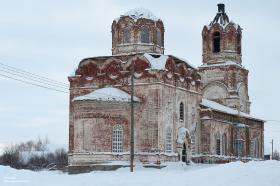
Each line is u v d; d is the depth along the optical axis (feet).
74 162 163.94
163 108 168.86
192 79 190.70
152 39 183.83
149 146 165.37
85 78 177.99
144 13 185.37
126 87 171.53
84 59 179.32
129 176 83.82
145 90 168.45
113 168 159.12
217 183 70.38
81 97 164.96
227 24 250.57
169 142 172.24
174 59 181.98
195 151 191.11
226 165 88.02
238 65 249.14
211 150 198.70
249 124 246.68
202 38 256.11
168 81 172.55
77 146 163.84
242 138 234.38
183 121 182.80
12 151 366.02
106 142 162.20
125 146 164.25
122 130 164.55
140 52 180.45
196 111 193.57
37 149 442.50
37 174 88.89
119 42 184.75
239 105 245.65
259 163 89.66
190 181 72.64
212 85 249.96
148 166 162.91
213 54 252.01
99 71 176.76
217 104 230.27
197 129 194.08
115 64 174.81
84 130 163.53
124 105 164.96
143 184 71.10
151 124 165.89
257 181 71.41
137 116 167.43
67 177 86.02
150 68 167.94
